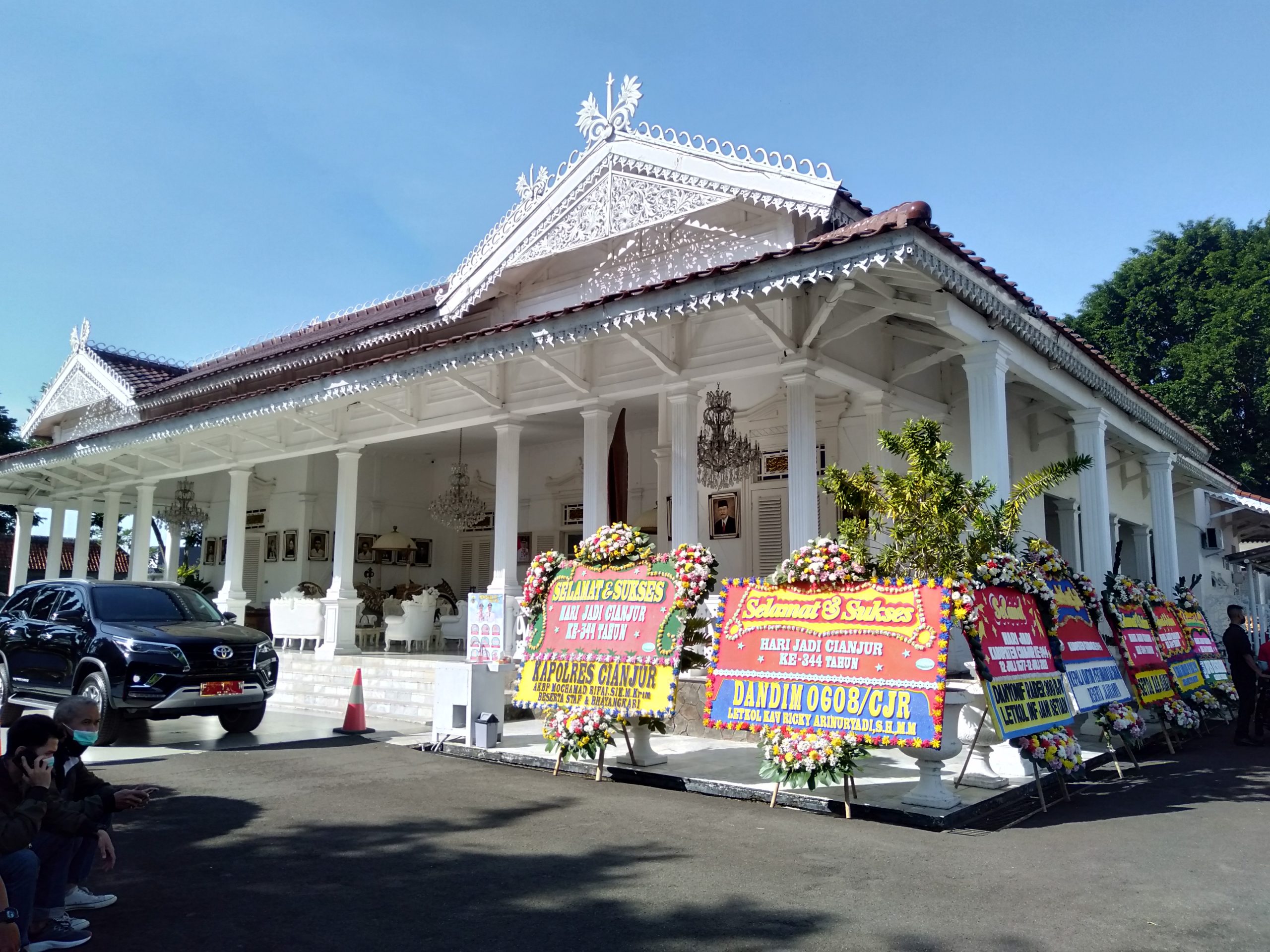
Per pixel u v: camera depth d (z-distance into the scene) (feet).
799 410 32.53
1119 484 58.85
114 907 15.23
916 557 24.62
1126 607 33.78
